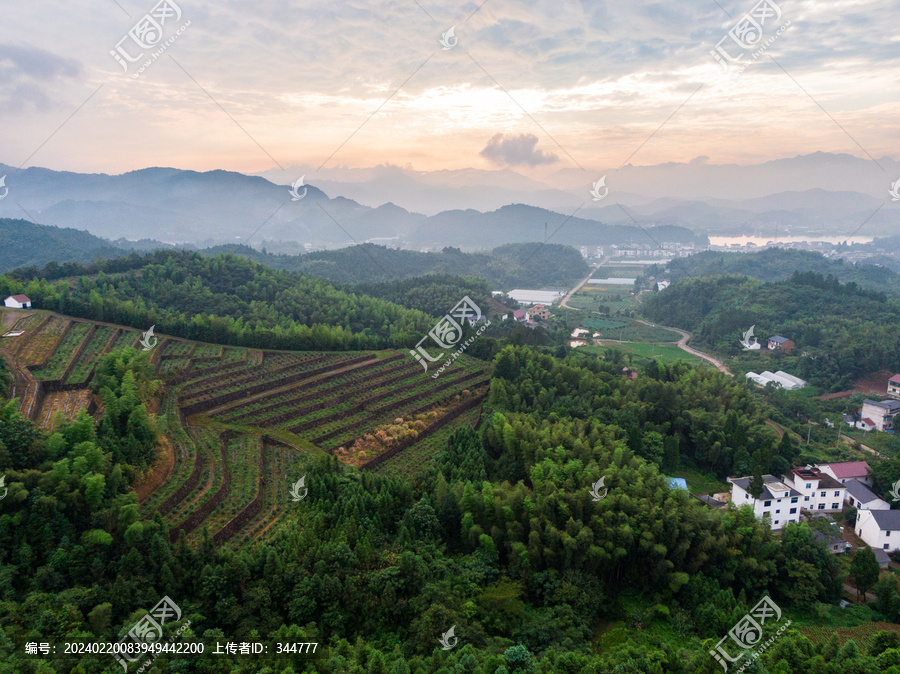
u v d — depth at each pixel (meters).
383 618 44.69
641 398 91.62
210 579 42.31
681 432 86.69
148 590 40.91
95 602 39.06
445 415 87.56
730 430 81.50
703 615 48.53
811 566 53.25
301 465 64.38
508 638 45.56
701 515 55.28
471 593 47.75
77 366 75.88
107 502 46.19
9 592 37.97
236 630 40.94
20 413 53.03
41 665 32.38
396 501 57.66
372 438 76.31
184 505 52.94
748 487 67.75
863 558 53.69
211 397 79.31
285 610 43.34
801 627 50.16
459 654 39.84
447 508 57.06
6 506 42.59
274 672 36.12
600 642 47.50
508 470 68.25
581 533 51.75
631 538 52.56
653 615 50.91
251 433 73.00
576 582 50.41
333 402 85.81
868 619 51.25
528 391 91.75
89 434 52.06
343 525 50.94
